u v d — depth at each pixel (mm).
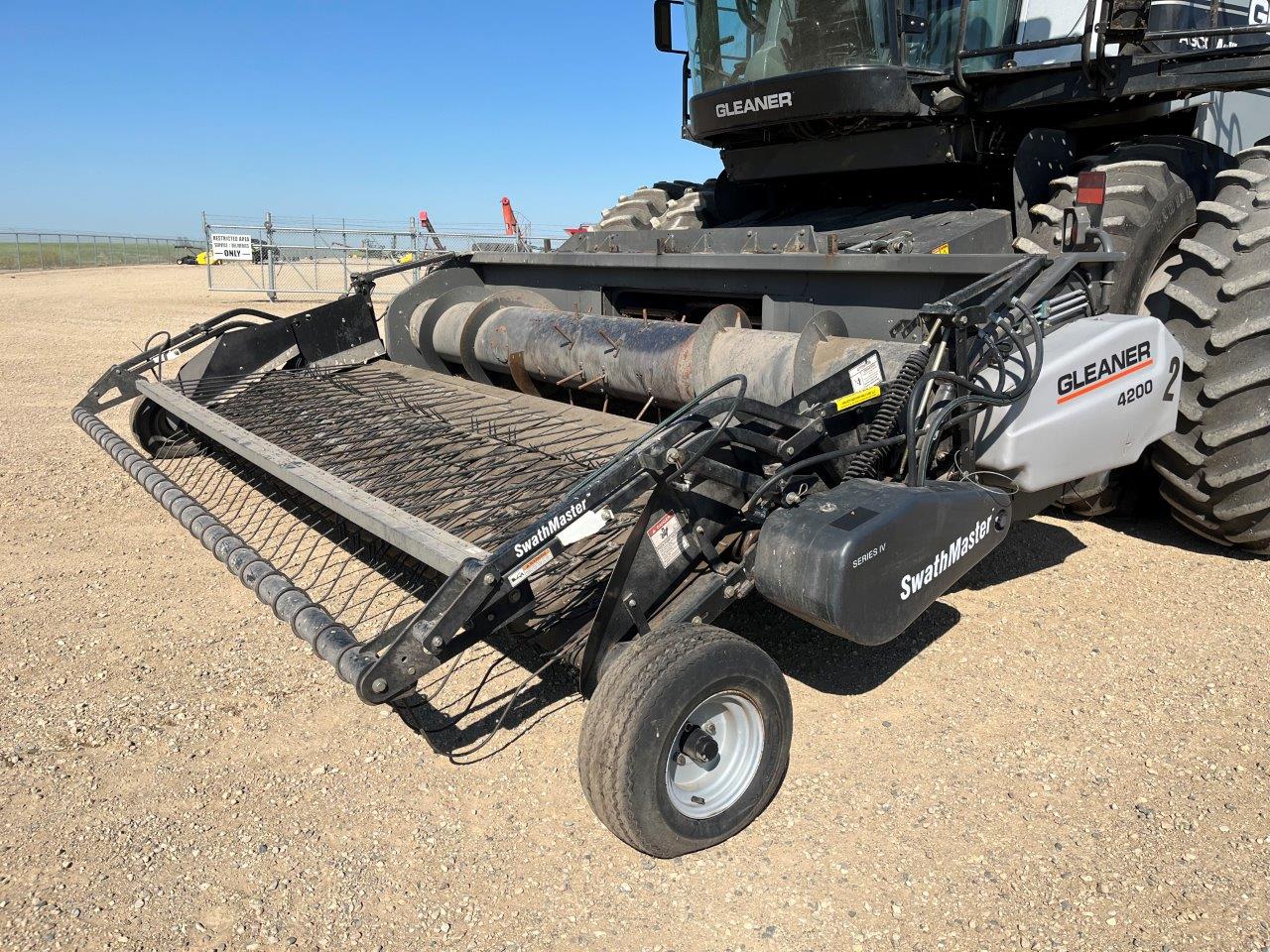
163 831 2709
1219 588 4199
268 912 2404
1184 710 3252
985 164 5109
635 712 2334
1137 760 2980
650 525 2641
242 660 3707
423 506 3344
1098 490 3879
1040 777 2902
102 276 33500
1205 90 4512
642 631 2695
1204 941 2275
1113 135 5527
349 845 2658
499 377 5516
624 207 7215
